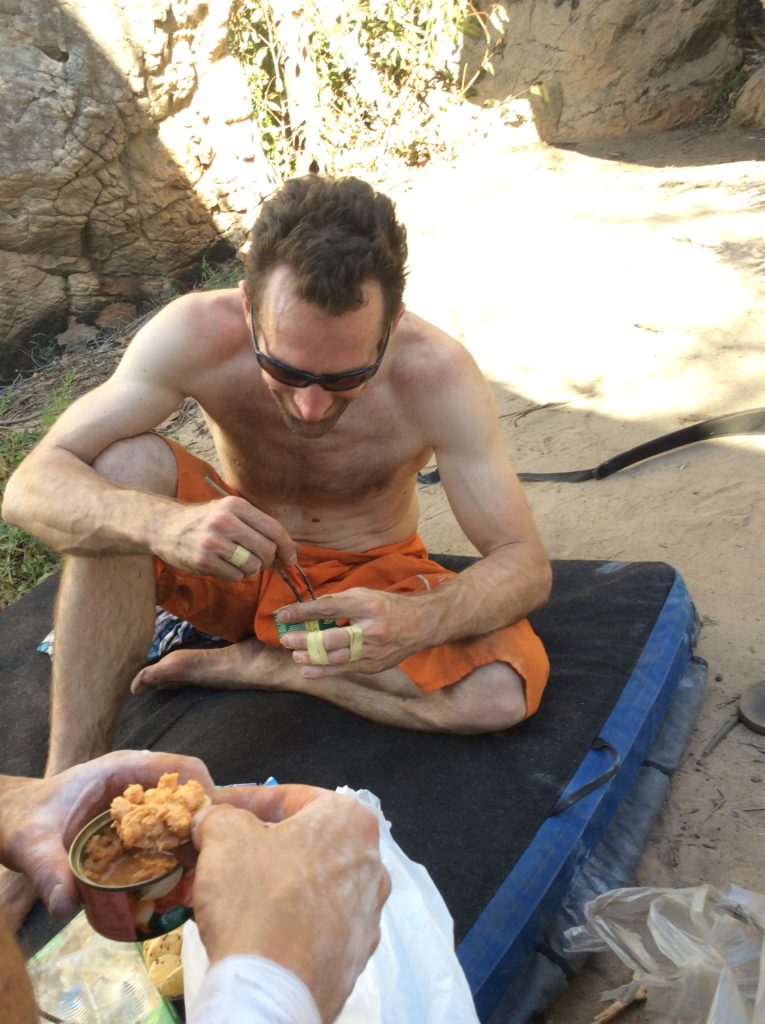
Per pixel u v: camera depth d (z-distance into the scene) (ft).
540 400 13.70
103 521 6.98
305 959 3.21
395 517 8.50
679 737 7.88
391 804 6.93
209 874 3.44
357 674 7.55
